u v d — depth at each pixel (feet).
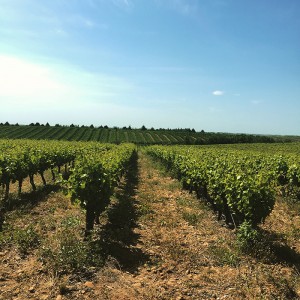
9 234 29.35
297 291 20.99
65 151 81.87
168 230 33.63
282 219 39.09
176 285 21.43
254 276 22.98
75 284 21.02
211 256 26.50
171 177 77.00
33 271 22.52
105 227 34.06
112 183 37.83
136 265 24.63
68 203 43.80
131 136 352.28
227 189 34.53
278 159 65.21
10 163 46.91
